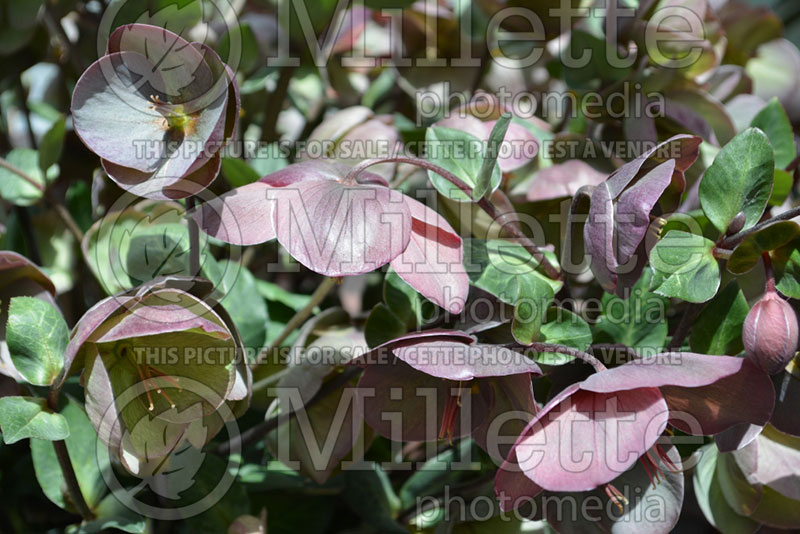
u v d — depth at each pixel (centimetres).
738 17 71
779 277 52
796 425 52
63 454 54
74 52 69
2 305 55
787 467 55
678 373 48
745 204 53
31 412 51
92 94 50
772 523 56
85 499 56
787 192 58
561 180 58
